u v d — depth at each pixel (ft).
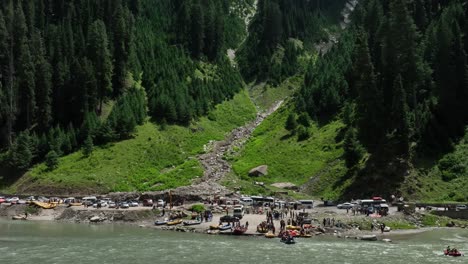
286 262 196.85
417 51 413.80
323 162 419.95
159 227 306.35
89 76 528.22
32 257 207.72
